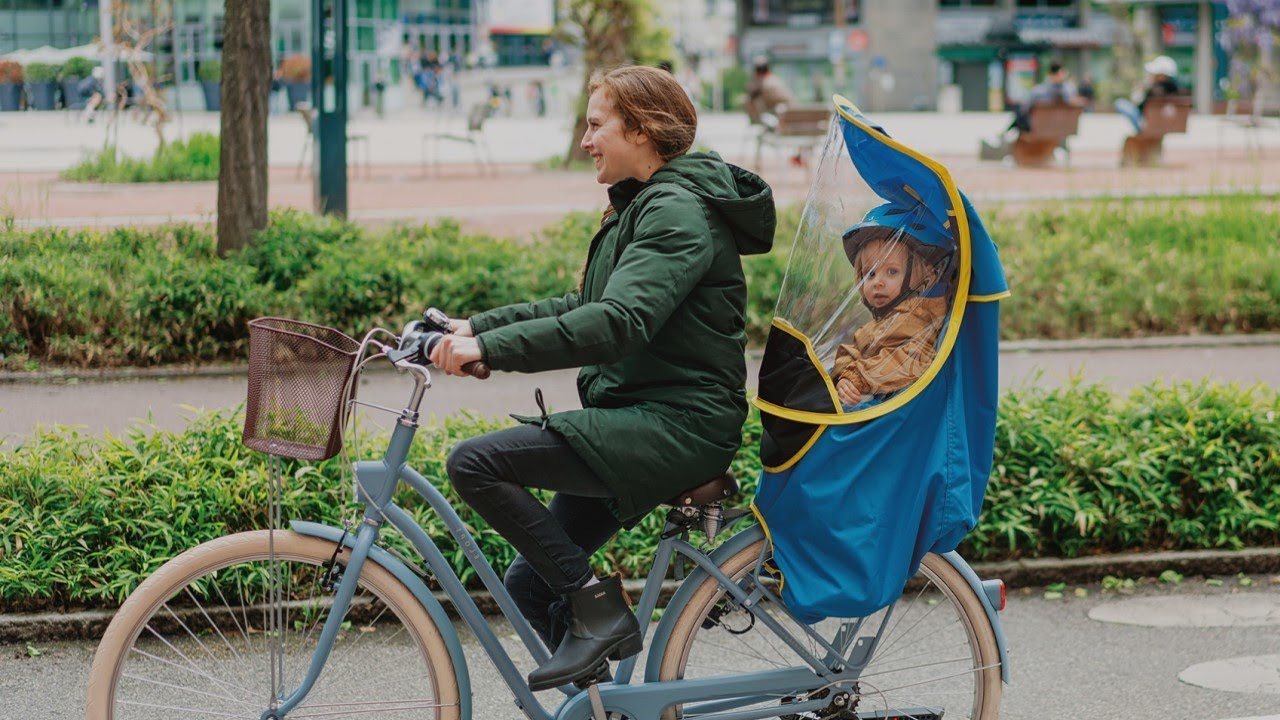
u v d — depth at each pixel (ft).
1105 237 39.09
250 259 30.48
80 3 63.57
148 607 10.17
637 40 78.28
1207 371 28.27
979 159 74.02
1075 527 17.69
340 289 28.43
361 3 147.84
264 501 16.01
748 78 171.32
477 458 9.91
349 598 10.25
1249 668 14.61
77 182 53.06
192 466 16.62
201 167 57.31
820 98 178.81
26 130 78.13
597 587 10.30
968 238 10.08
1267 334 31.91
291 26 119.03
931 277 10.21
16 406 23.39
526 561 11.18
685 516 10.55
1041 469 17.89
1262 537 18.13
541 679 10.09
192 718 11.51
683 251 9.64
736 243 10.24
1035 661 14.83
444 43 159.12
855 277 10.27
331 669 11.77
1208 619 16.11
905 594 15.80
